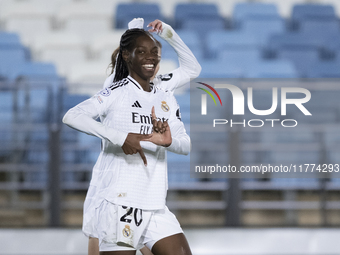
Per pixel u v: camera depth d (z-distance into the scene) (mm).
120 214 7090
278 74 23125
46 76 22203
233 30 30031
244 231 15133
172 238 7297
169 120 7652
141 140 6914
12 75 22672
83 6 29438
